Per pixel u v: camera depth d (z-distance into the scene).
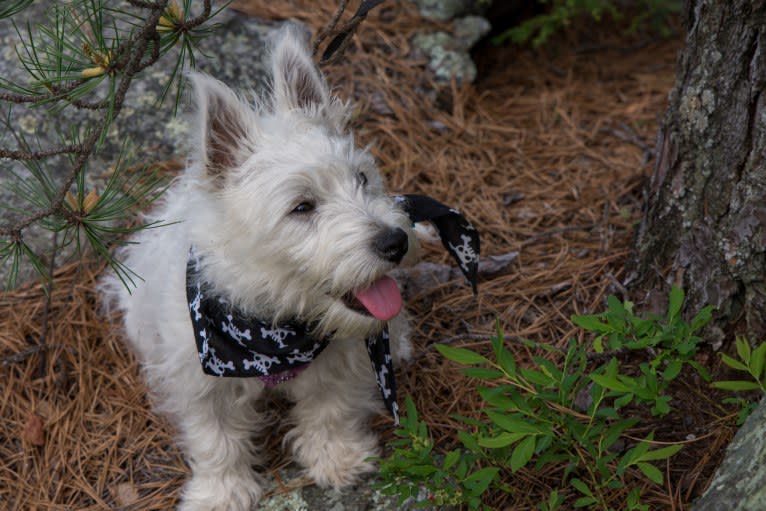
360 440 1.42
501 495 1.33
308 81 1.34
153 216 1.51
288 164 1.27
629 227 1.57
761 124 1.31
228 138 1.30
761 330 1.34
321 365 1.37
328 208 1.27
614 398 1.38
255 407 1.48
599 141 1.73
